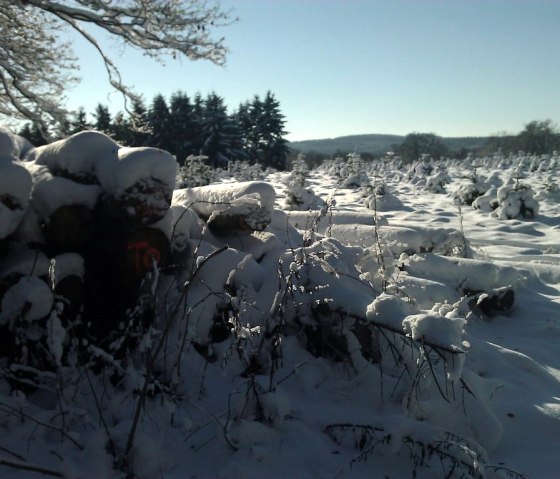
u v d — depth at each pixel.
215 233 4.46
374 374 3.32
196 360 3.31
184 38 9.48
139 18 9.16
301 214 6.76
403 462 2.67
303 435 2.82
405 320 3.04
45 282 2.99
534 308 5.45
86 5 9.09
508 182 13.97
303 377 3.38
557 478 2.64
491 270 5.23
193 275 2.55
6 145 3.02
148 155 3.07
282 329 3.48
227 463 2.57
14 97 9.89
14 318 2.82
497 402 3.31
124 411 2.88
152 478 2.44
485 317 5.22
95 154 3.30
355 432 2.82
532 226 12.12
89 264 3.26
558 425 3.13
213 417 2.68
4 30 9.45
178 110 50.44
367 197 15.48
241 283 3.78
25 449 2.54
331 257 3.96
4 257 3.10
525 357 4.04
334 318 3.56
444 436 2.65
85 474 2.38
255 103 58.50
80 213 3.12
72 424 2.74
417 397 3.13
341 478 2.53
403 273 4.54
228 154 50.12
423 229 6.09
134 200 3.06
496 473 2.59
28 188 2.95
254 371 3.33
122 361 3.13
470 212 14.68
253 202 4.23
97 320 3.25
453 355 2.87
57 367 2.69
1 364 2.88
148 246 3.25
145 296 3.15
